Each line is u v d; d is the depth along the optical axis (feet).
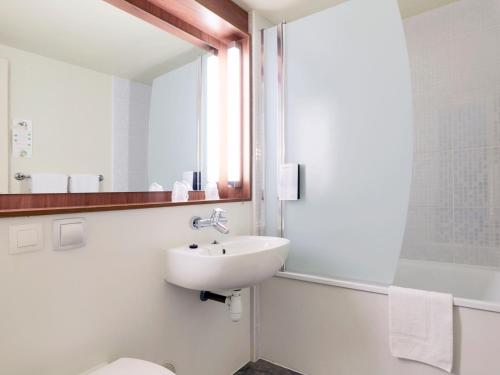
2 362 2.92
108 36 4.60
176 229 4.70
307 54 5.96
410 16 7.50
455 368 4.37
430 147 7.24
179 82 5.69
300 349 5.85
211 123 6.26
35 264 3.15
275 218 6.36
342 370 5.37
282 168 6.16
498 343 4.10
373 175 5.23
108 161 4.54
